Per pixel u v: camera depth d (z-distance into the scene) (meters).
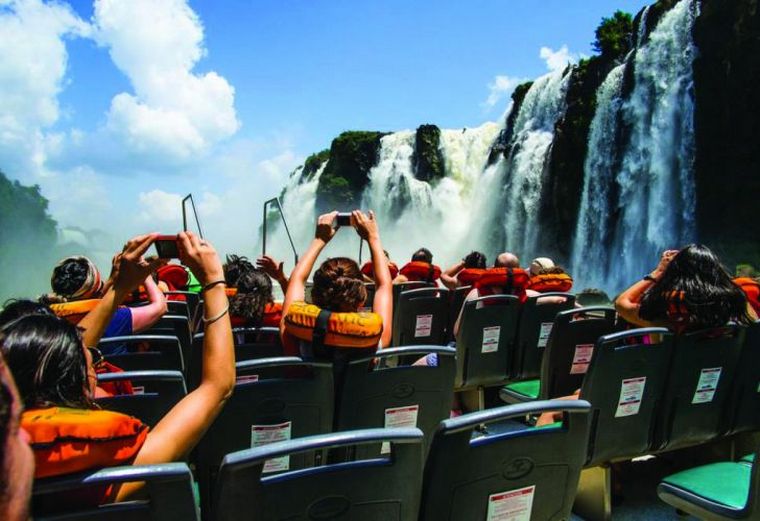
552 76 30.83
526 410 1.78
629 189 23.36
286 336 2.80
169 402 2.32
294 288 3.13
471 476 1.75
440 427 1.68
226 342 1.72
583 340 3.88
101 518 1.33
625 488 3.46
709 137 20.33
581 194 26.77
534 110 31.92
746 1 18.66
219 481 1.41
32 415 1.34
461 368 4.48
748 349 3.08
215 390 1.67
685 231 21.25
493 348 4.53
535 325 4.62
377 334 2.55
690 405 3.01
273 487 1.46
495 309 4.45
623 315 3.50
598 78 26.31
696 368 2.96
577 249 26.02
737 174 19.75
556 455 1.88
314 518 1.52
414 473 1.60
